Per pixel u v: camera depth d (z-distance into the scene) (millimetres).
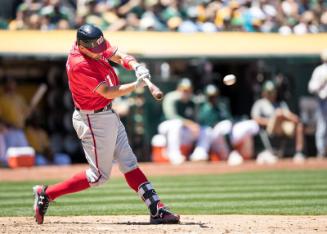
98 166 25969
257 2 72500
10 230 24781
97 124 25547
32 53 59688
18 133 59469
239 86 69438
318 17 74625
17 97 60438
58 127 63938
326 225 25391
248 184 43875
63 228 25141
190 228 24594
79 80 24953
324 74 61656
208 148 62406
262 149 64188
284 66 66438
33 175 51438
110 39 62281
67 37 62094
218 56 63031
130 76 61062
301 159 63156
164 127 61812
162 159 61656
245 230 24016
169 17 68500
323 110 62281
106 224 26297
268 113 63188
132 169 26250
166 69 66438
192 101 62438
